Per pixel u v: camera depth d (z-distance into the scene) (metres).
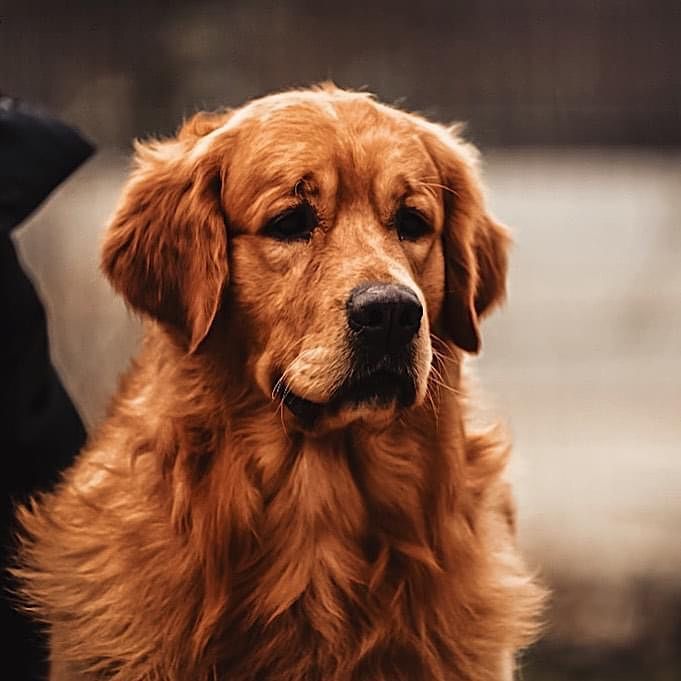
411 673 5.80
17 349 6.59
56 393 6.86
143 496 5.71
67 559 5.82
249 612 5.70
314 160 5.71
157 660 5.61
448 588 5.80
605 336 22.22
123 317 11.80
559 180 22.16
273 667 5.74
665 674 10.96
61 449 6.75
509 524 6.59
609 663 11.05
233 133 5.91
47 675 6.48
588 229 23.22
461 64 18.72
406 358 5.53
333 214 5.74
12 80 14.62
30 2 14.57
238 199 5.80
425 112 18.62
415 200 5.90
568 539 11.73
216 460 5.73
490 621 5.91
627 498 12.82
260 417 5.74
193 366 5.80
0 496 6.59
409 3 18.11
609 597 11.21
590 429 15.98
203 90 14.30
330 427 5.63
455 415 5.95
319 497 5.77
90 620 5.71
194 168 5.94
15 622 6.46
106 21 14.52
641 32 19.38
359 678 5.78
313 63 16.67
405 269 5.72
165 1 14.57
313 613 5.73
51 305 11.88
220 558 5.64
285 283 5.68
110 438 6.01
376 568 5.77
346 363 5.49
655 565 11.34
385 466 5.80
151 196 6.05
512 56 19.00
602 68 19.34
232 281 5.81
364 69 17.84
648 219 22.73
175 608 5.62
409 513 5.82
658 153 20.75
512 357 20.92
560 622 11.15
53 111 14.14
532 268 23.70
